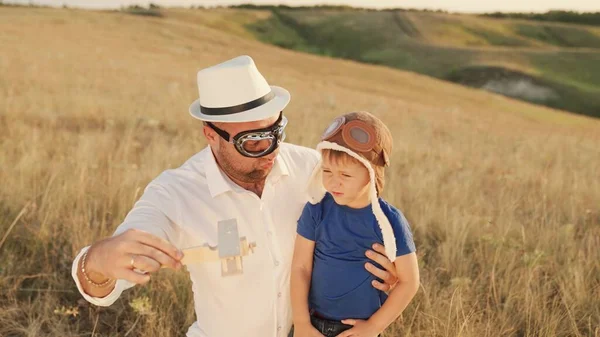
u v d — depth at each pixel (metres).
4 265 4.05
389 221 2.26
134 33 50.09
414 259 2.26
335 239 2.31
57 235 4.55
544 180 7.45
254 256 2.38
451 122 19.59
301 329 2.37
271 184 2.44
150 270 1.79
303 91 26.11
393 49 79.38
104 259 1.83
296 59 52.75
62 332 3.47
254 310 2.40
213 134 2.32
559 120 40.34
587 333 3.61
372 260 2.31
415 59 72.94
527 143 13.35
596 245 4.95
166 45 45.56
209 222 2.37
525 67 66.31
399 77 49.75
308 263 2.40
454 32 87.88
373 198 2.15
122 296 3.97
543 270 4.38
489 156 10.38
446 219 5.21
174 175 2.44
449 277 4.32
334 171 2.19
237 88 2.27
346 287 2.32
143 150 8.55
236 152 2.29
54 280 4.00
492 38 86.38
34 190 5.15
